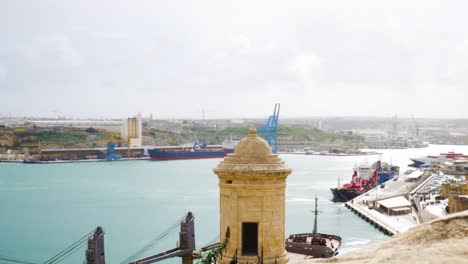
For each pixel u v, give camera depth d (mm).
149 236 120812
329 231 131500
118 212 156625
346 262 14328
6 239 119188
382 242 15352
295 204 177500
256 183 21109
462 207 127062
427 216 137625
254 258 20984
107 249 107625
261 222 21172
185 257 73562
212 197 190625
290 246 85562
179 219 143125
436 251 13422
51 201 182000
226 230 21578
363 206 167375
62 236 122875
